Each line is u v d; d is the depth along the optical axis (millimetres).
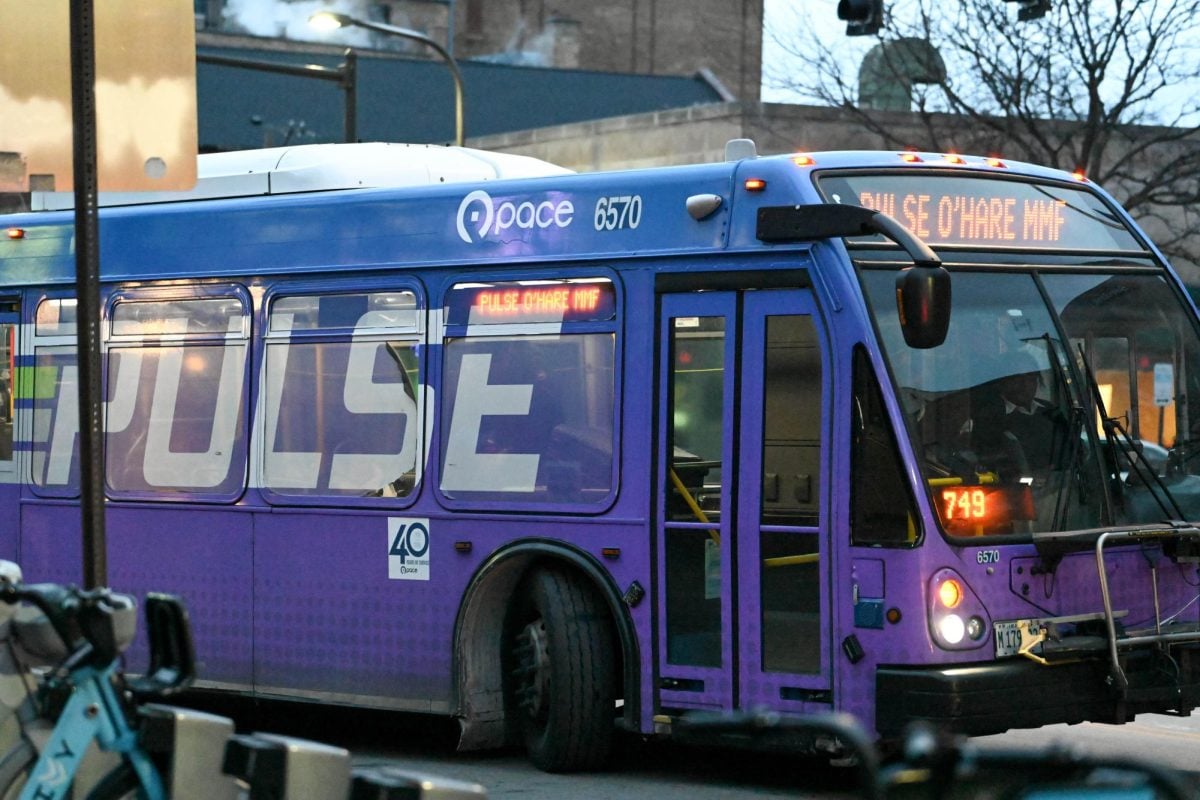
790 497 15422
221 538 19000
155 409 19594
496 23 128500
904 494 14844
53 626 8922
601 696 16641
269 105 96062
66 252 20562
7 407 20828
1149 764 5723
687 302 16156
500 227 17391
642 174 16625
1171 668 15508
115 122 14039
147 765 8664
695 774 16859
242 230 19141
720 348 15938
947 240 15969
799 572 15344
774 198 15734
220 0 120000
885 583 14844
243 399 18969
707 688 15820
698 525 15922
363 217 18328
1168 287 16906
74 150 12844
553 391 16922
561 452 16812
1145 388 16406
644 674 16188
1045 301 16047
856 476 15055
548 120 102000
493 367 17297
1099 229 16828
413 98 99188
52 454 20500
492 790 15938
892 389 14969
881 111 61531
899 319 15266
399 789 8164
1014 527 15195
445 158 19609
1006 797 6000
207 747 8664
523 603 17375
